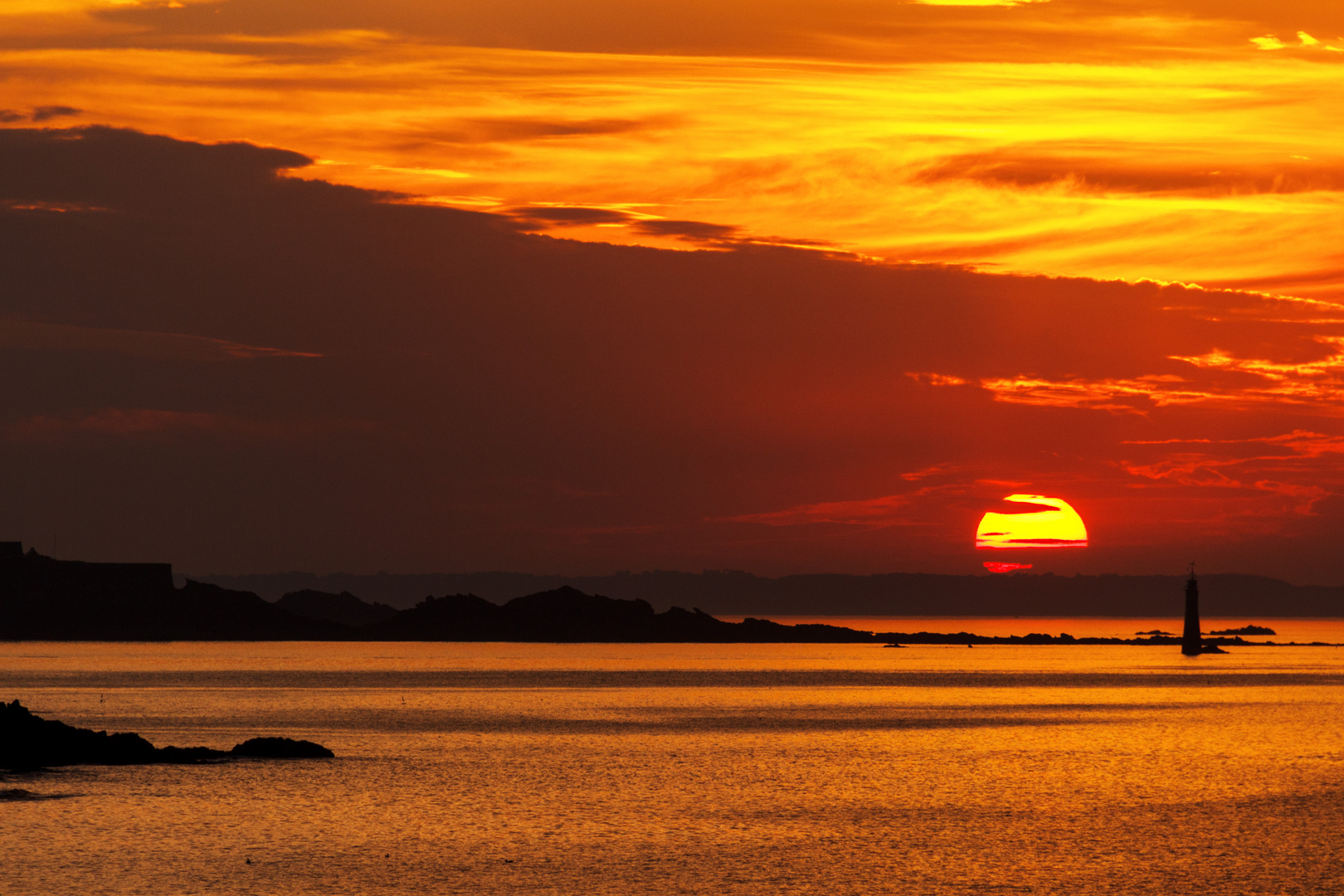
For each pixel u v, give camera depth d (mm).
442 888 192125
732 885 194875
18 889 189000
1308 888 195375
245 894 187250
